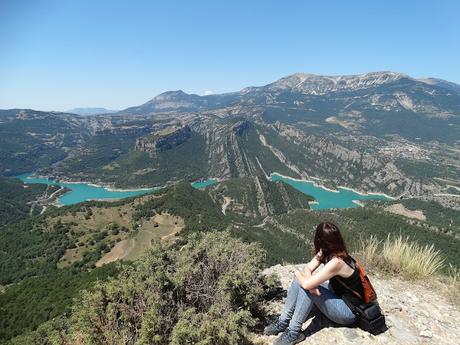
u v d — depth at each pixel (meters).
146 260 3.06
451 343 2.62
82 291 2.74
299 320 2.57
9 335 17.59
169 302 2.72
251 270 3.01
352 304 2.58
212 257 3.20
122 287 2.69
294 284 2.67
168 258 3.22
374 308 2.60
